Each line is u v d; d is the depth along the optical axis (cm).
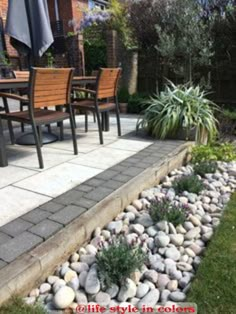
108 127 404
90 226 171
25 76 394
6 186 217
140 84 675
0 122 255
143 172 246
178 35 567
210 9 587
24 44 361
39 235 152
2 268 127
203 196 240
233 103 578
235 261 154
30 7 346
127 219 196
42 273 138
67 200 193
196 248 171
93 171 248
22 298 126
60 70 262
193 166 301
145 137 370
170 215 194
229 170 297
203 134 365
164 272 153
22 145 327
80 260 156
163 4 597
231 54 567
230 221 197
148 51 646
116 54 667
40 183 222
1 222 166
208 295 132
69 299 129
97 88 320
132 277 144
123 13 689
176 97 373
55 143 338
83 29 780
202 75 594
